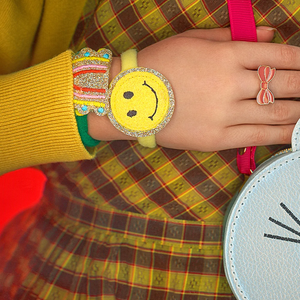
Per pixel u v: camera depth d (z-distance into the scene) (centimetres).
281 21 59
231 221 57
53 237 77
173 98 56
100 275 69
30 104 58
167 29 63
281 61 57
